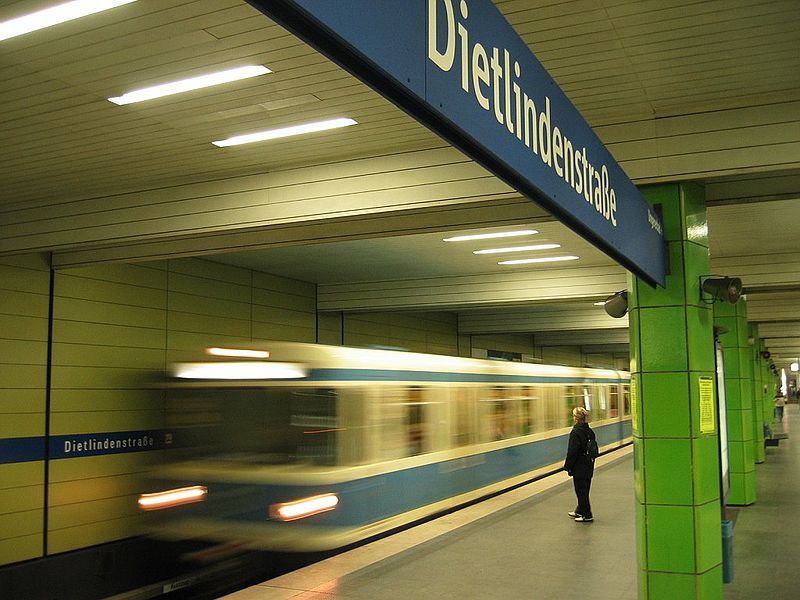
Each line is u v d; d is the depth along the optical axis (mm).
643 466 6266
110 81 5695
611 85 5867
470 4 2252
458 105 2131
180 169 8047
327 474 8961
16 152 7379
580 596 7211
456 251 12953
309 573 8070
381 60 1755
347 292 16594
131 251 10305
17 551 10062
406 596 7207
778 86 5914
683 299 6262
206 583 8938
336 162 7758
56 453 10711
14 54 5203
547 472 17828
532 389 17312
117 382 11766
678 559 6098
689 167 6301
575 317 21469
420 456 11367
